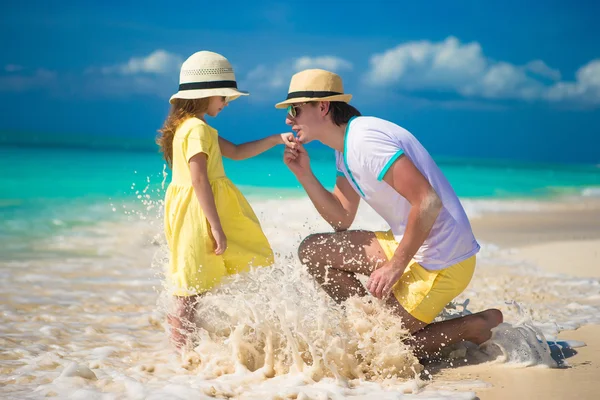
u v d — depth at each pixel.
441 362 3.74
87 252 7.58
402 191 3.45
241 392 3.12
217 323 3.69
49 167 20.77
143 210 11.59
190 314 3.72
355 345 3.50
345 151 3.59
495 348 3.82
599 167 45.25
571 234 10.38
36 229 9.15
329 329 3.46
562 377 3.46
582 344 4.13
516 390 3.23
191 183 3.82
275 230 9.20
